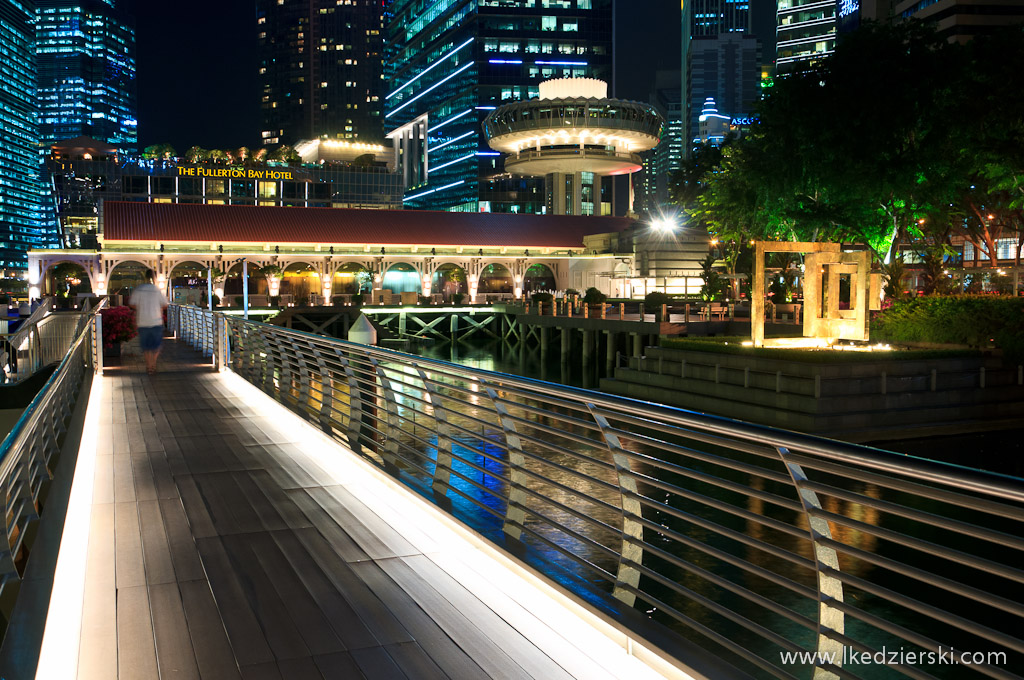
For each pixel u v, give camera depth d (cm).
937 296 3194
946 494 264
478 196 15912
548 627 497
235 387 1778
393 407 918
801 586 358
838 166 3900
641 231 8169
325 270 8075
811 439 319
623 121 12788
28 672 345
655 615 1223
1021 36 3559
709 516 1745
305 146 16050
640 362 3478
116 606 539
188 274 9100
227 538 691
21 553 494
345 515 762
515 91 16025
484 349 6988
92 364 1886
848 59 3825
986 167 3788
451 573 599
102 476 932
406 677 433
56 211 10969
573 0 16200
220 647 473
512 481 612
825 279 4703
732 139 7588
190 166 11681
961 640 1171
